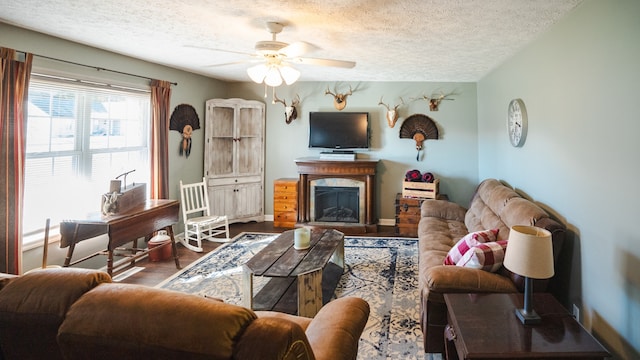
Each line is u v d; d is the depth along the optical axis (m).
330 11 2.48
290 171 5.90
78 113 3.54
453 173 5.52
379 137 5.66
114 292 1.04
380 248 4.45
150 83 4.32
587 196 2.13
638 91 1.66
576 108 2.27
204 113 5.39
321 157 5.51
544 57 2.80
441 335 2.17
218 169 5.55
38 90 3.16
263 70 3.02
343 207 5.62
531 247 1.64
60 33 3.09
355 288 3.26
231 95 5.94
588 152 2.12
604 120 1.95
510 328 1.64
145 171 4.44
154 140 4.31
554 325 1.67
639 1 1.64
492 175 4.52
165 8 2.49
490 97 4.62
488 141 4.73
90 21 2.78
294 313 2.68
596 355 1.46
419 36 3.03
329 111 5.74
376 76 5.16
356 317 1.64
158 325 0.94
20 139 2.82
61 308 1.05
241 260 4.04
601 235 1.98
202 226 4.92
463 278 2.11
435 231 3.60
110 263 2.99
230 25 2.84
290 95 5.82
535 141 3.00
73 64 3.37
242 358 0.90
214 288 3.28
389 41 3.21
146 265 3.89
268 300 2.90
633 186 1.71
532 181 3.05
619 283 1.82
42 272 1.17
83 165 3.61
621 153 1.80
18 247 2.82
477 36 2.99
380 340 2.43
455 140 5.49
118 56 3.86
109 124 3.92
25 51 2.96
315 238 3.43
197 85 5.22
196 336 0.91
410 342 2.41
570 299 2.33
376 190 5.71
